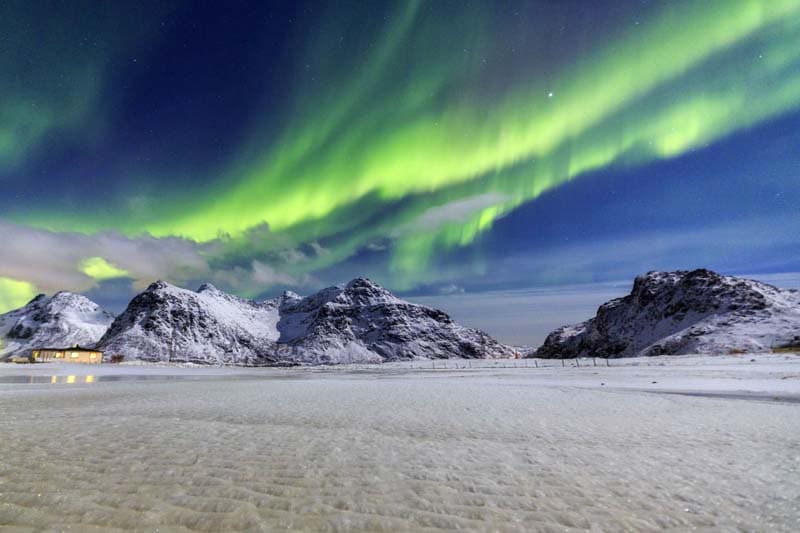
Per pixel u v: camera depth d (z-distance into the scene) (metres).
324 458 7.83
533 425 11.95
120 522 4.70
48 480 6.25
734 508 5.38
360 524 4.78
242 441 9.42
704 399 18.45
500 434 10.53
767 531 4.68
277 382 38.88
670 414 14.09
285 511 5.13
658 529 4.76
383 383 34.66
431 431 10.92
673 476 6.79
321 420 12.92
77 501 5.34
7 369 83.06
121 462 7.39
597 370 48.91
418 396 21.50
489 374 53.12
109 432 10.55
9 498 5.43
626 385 27.17
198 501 5.43
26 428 11.20
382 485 6.22
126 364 150.38
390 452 8.38
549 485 6.30
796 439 9.76
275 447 8.79
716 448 8.88
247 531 4.54
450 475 6.77
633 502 5.61
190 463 7.37
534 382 33.22
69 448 8.55
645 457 8.09
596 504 5.52
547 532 4.65
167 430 10.89
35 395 23.73
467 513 5.18
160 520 4.78
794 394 19.33
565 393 22.22
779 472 6.98
